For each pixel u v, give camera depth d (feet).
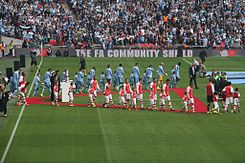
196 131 191.72
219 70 346.95
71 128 195.31
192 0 458.09
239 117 214.07
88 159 160.35
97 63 364.79
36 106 233.14
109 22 433.89
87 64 359.46
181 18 441.68
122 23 433.48
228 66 363.97
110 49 397.39
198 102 245.24
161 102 225.15
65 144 175.42
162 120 208.33
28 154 165.17
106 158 161.38
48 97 255.09
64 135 185.88
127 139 181.27
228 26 436.35
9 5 432.25
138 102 244.63
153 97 226.79
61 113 219.61
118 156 163.32
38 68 340.80
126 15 441.68
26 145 174.40
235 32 432.25
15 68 280.92
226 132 190.60
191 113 221.05
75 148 171.22
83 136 184.75
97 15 440.04
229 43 419.74
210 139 181.68
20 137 183.42
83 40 410.72
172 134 187.62
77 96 260.01
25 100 240.32
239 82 302.45
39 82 282.56
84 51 395.75
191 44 416.05
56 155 164.14
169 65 362.94
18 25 419.33
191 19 440.45
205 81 305.12
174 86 286.46
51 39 413.80
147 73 285.23
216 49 410.52
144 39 416.67
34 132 189.67
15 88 254.88
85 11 445.37
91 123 202.90
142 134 187.32
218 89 248.32
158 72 286.46
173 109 228.84
